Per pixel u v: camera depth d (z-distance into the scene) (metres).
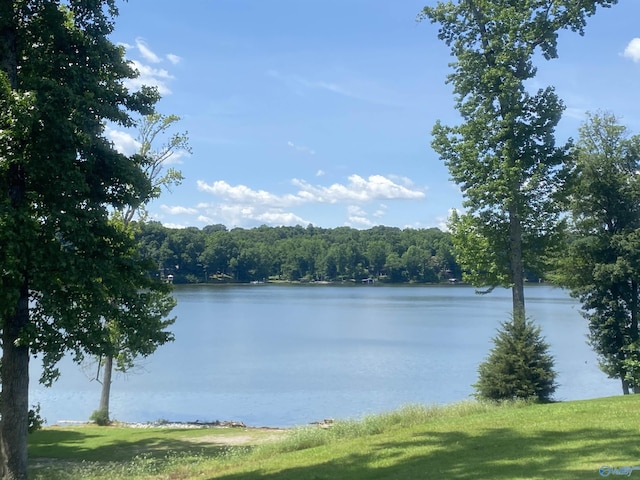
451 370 38.47
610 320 26.52
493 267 23.00
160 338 13.28
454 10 23.30
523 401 18.20
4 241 10.09
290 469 11.73
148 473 14.02
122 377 38.00
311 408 28.48
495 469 9.34
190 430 22.78
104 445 19.80
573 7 21.92
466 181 22.88
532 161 22.03
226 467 13.54
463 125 22.91
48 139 10.73
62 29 11.67
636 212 26.64
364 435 15.26
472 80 23.12
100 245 12.15
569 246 27.28
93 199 12.33
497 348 19.67
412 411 17.06
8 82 10.52
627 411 14.36
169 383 35.38
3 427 11.77
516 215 22.38
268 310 88.12
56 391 34.66
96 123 11.85
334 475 10.55
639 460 9.12
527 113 22.44
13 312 10.30
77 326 11.74
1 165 10.24
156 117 24.91
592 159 26.84
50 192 11.07
